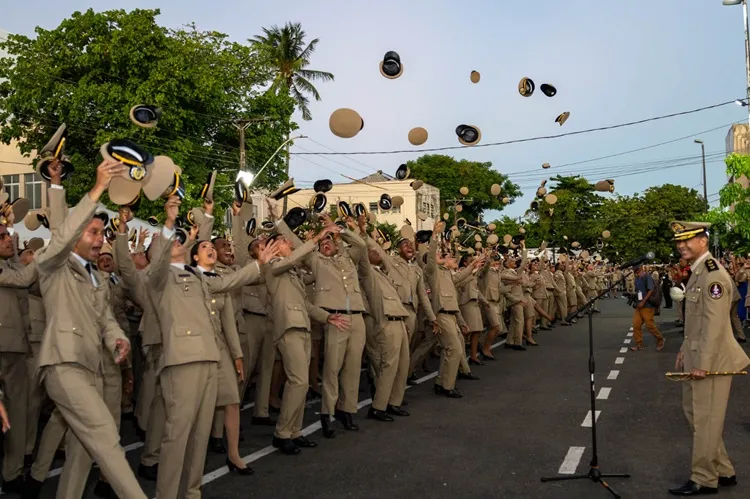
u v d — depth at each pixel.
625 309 31.98
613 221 48.03
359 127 8.09
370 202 59.41
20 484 6.55
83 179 28.03
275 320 7.68
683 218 47.88
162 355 5.70
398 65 8.72
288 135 34.94
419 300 10.79
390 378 9.17
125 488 5.00
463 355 12.32
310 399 10.80
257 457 7.39
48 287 5.26
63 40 28.19
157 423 6.73
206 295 6.01
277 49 46.66
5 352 6.62
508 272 16.88
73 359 5.10
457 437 8.13
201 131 30.27
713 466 6.01
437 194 65.12
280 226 8.55
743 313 21.73
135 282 7.46
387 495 6.12
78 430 5.07
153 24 28.12
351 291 8.56
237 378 7.09
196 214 7.64
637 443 7.73
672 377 5.98
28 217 10.44
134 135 26.73
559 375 12.61
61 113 27.41
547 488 6.24
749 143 35.28
